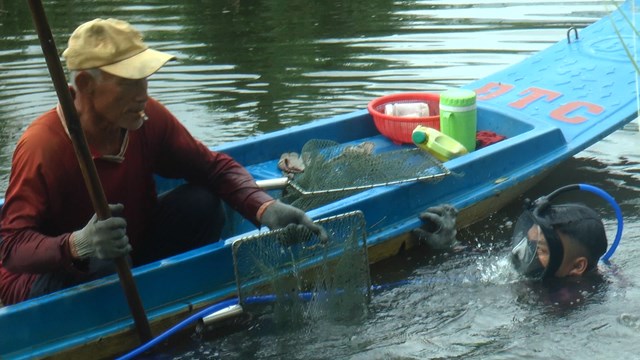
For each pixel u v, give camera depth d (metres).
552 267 5.74
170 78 10.44
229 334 5.45
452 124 7.18
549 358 5.06
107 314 5.13
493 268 6.16
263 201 5.56
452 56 10.76
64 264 4.77
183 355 5.25
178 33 12.28
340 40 11.73
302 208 6.34
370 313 5.67
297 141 7.49
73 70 4.78
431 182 6.57
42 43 4.24
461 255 6.42
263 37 12.02
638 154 8.21
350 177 6.55
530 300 5.68
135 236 5.55
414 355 5.16
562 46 8.70
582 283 5.81
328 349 5.28
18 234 4.85
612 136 8.69
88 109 4.91
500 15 12.44
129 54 4.77
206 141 8.60
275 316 5.55
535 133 7.18
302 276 5.67
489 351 5.16
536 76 8.27
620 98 7.68
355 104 9.45
